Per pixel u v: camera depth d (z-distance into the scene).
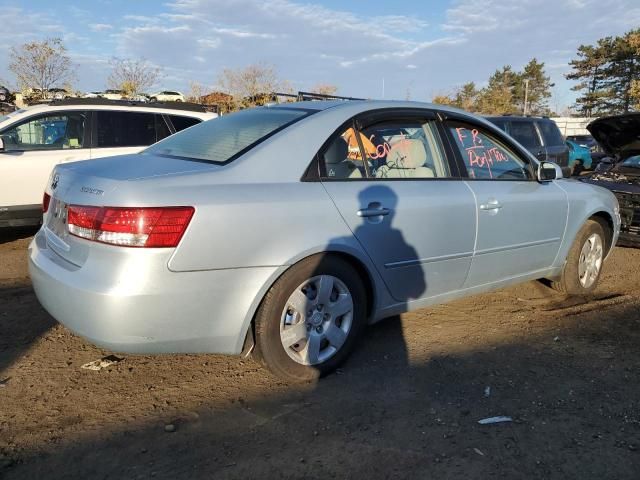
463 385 3.43
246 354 3.31
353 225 3.40
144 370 3.58
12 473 2.55
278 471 2.59
